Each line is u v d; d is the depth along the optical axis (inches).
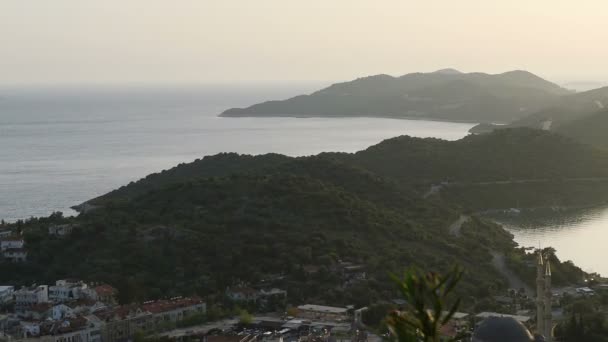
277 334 6815.9
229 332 6884.8
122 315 7140.8
